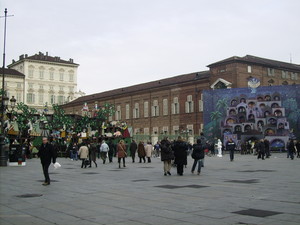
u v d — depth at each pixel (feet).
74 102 352.69
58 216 30.45
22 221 28.73
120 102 301.43
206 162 107.45
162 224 27.04
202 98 231.09
